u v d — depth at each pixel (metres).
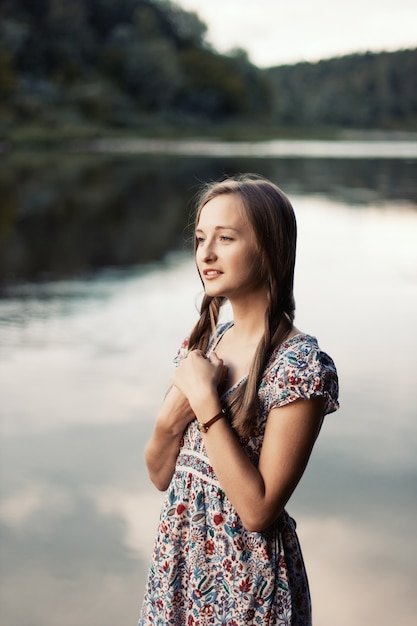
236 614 1.50
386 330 6.26
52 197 18.12
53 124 72.62
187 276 8.72
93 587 2.82
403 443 4.05
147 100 99.00
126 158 39.22
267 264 1.54
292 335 1.53
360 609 2.70
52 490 3.53
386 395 4.72
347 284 8.18
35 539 3.12
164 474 1.64
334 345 5.80
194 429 1.56
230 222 1.53
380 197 17.75
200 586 1.52
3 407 4.54
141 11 110.31
